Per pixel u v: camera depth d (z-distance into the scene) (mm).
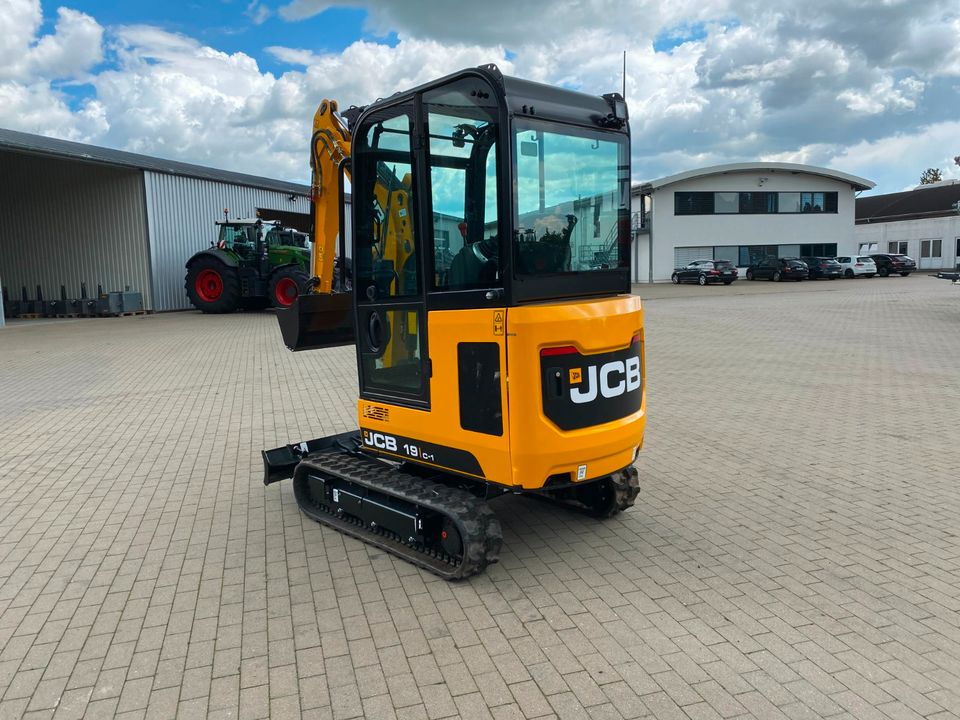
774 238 42656
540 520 4922
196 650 3355
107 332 17812
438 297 3881
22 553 4516
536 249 3678
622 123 4164
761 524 4758
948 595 3746
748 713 2816
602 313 3854
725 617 3555
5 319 23297
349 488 4648
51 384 10578
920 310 19109
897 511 4938
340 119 5102
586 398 3834
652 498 5297
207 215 25594
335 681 3082
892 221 48062
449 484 4461
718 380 9828
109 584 4066
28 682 3123
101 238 24172
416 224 3975
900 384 9266
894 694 2920
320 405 8695
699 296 28438
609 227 4129
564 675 3088
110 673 3184
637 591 3846
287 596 3873
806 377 9898
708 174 40969
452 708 2881
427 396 4090
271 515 5105
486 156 3607
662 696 2932
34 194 25000
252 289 21344
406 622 3564
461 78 3674
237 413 8352
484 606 3713
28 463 6512
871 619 3514
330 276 5352
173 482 5902
